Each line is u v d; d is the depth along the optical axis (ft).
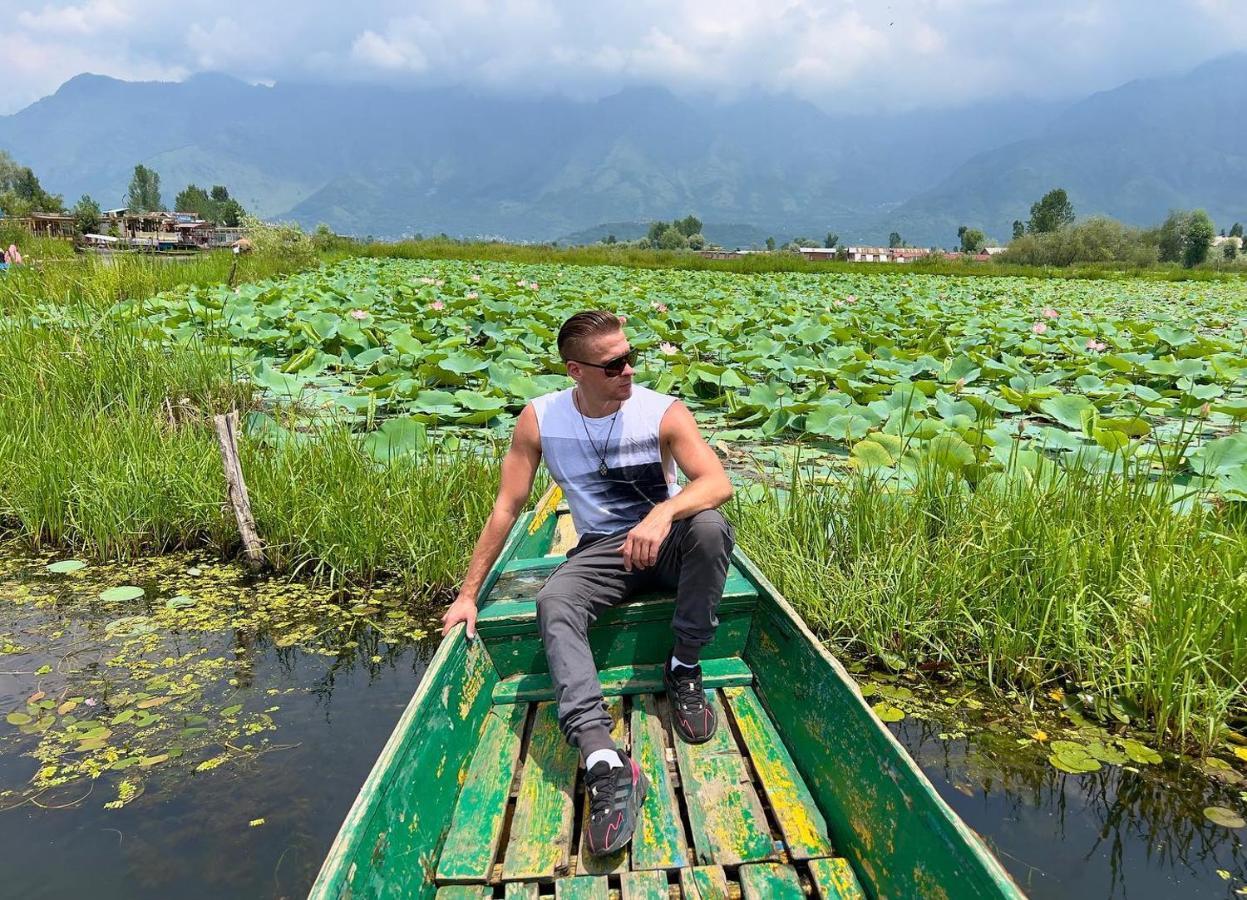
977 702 10.32
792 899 6.25
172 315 29.09
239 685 10.63
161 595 13.10
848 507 13.67
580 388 8.43
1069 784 8.80
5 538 15.01
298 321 28.27
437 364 23.17
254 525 13.88
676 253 113.29
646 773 7.67
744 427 20.36
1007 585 11.38
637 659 9.31
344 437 15.94
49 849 7.72
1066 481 13.41
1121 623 10.52
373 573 13.48
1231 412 20.15
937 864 5.39
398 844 6.11
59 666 11.04
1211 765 9.10
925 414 19.70
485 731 8.37
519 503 8.77
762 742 8.09
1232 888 7.37
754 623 9.33
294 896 7.16
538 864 6.64
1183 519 12.53
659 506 8.11
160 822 8.06
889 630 11.31
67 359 19.75
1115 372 26.55
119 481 14.61
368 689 10.57
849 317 38.32
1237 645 9.78
